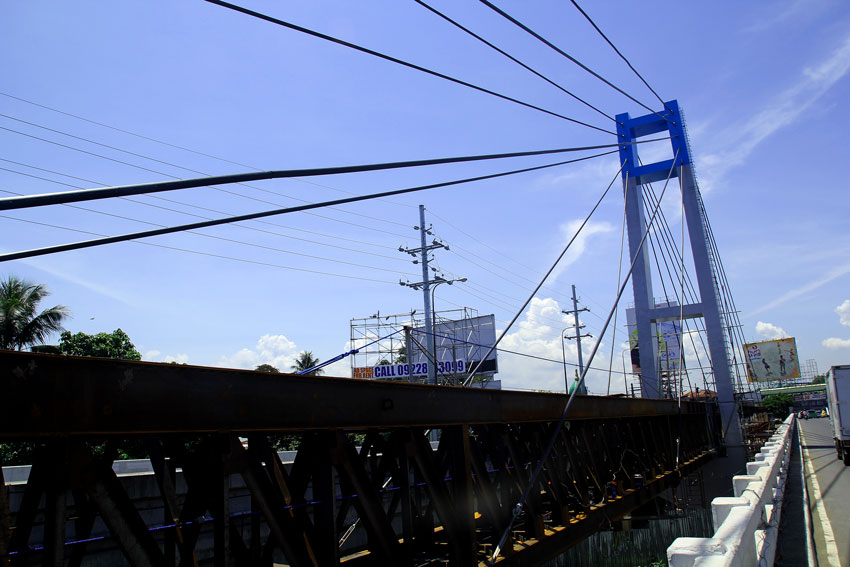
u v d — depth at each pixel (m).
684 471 24.88
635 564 13.70
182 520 5.83
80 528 5.71
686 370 37.78
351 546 14.98
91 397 4.82
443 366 49.38
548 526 12.48
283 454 17.08
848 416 25.80
